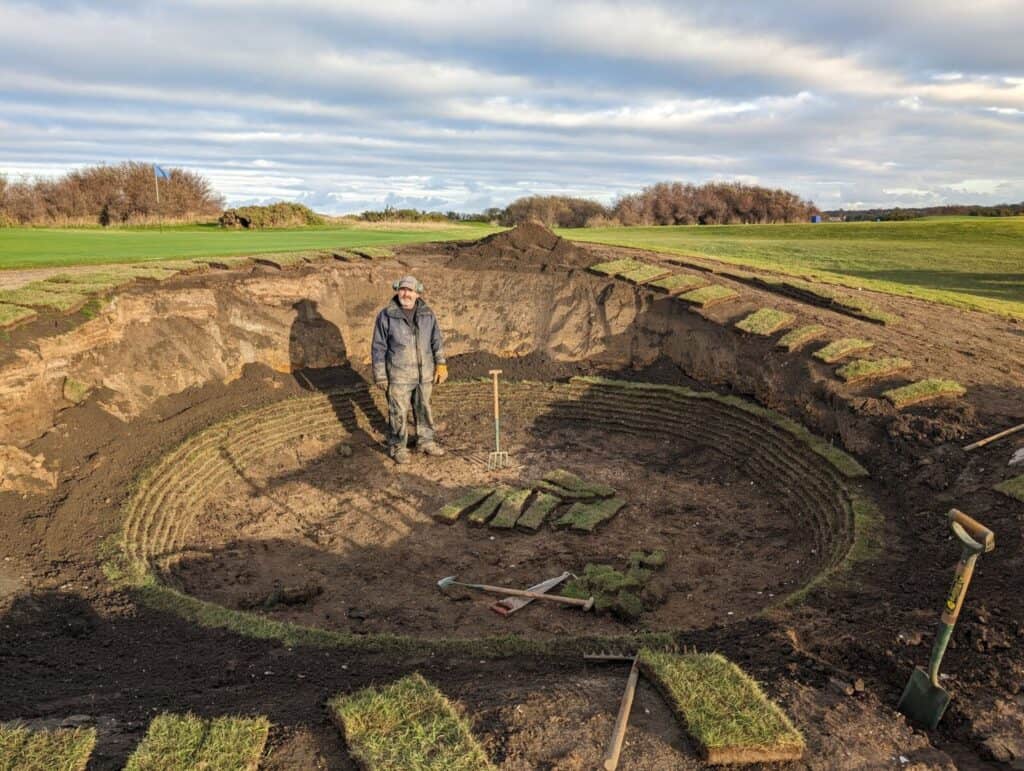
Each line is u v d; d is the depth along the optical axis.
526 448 20.11
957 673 7.48
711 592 12.70
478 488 17.53
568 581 13.16
